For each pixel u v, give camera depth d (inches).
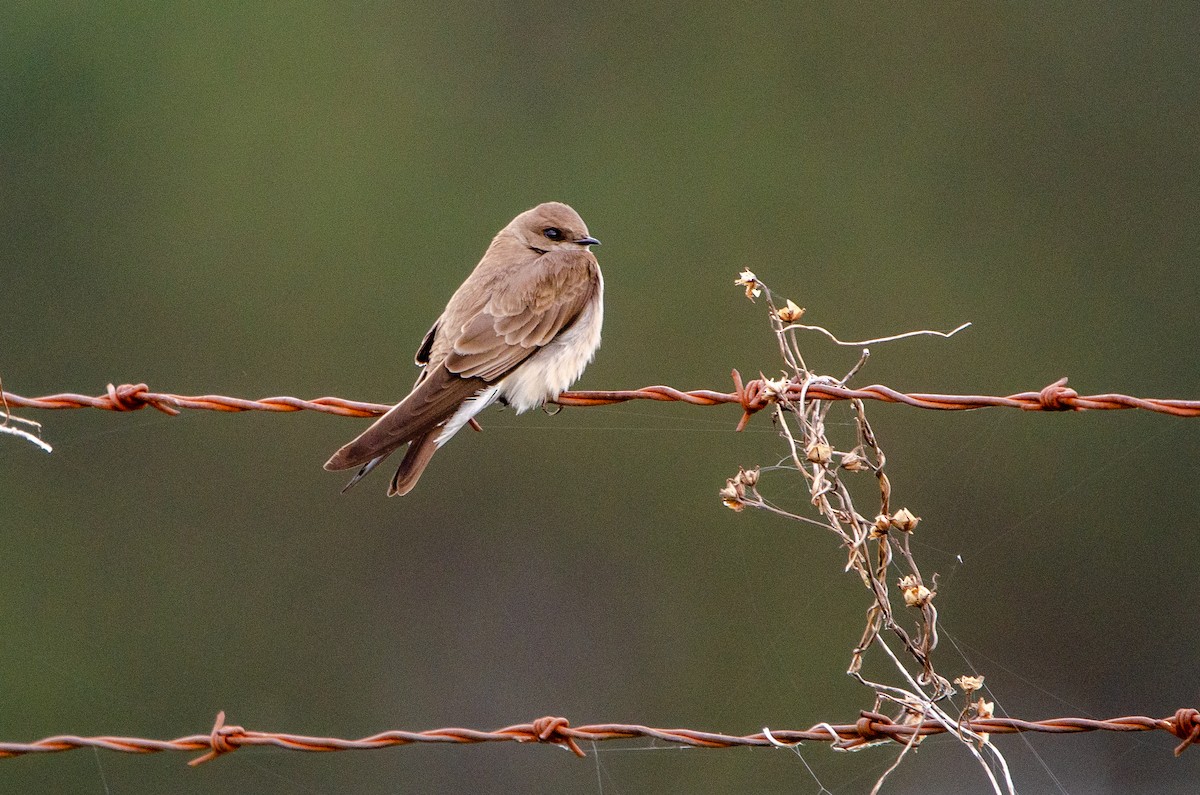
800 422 257.6
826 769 565.3
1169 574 651.5
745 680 619.8
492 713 652.1
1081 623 640.4
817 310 847.7
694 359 802.2
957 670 625.0
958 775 554.6
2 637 661.3
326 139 852.0
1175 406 254.2
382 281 824.3
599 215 859.4
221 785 597.3
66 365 795.4
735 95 894.4
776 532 623.8
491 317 322.7
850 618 605.3
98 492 693.9
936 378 820.6
